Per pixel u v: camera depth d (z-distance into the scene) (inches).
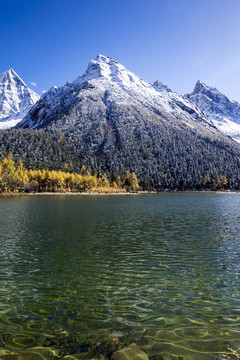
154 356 314.3
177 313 430.6
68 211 2112.5
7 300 480.7
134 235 1103.6
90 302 471.8
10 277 603.8
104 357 312.8
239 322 402.9
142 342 346.3
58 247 888.9
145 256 783.1
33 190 6013.8
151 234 1129.4
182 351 325.7
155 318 412.8
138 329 380.2
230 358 312.2
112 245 924.0
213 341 350.0
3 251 834.8
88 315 422.0
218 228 1289.4
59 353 323.0
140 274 626.5
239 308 451.2
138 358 309.4
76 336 361.4
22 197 4463.6
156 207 2561.5
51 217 1705.2
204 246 912.3
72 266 687.7
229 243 959.6
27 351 326.0
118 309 444.1
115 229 1252.5
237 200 3846.0
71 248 876.0
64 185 6678.2
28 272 639.1
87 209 2313.0
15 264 703.1
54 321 403.2
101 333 368.8
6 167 6092.5
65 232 1162.6
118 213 1977.1
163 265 698.8
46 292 518.3
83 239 1019.9
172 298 490.6
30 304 463.5
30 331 374.0
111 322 399.9
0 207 2437.3
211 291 525.3
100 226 1342.3
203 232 1178.6
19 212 2005.4
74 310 440.5
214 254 810.2
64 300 481.1
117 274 625.9
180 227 1318.9
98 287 544.4
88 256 783.1
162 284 561.9
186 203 3176.7
